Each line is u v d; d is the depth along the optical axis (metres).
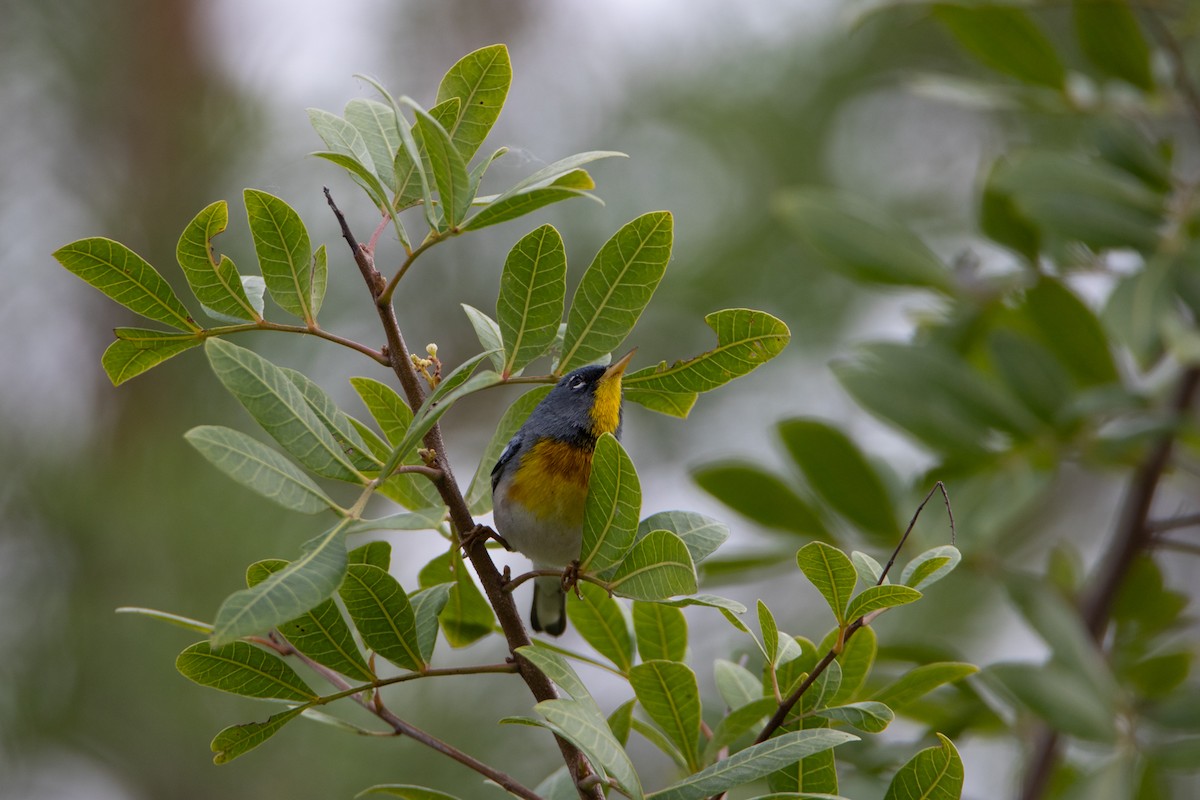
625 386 5.90
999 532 9.43
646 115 14.75
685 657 6.52
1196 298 8.86
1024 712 9.20
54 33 13.23
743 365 5.68
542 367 14.38
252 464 4.66
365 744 11.06
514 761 11.05
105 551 11.35
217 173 13.27
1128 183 9.34
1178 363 9.98
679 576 5.05
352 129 5.73
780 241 14.34
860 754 8.17
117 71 13.36
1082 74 10.55
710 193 14.61
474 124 5.66
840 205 9.87
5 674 10.99
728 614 5.06
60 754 10.97
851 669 5.98
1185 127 13.14
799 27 14.95
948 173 14.84
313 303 5.51
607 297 5.46
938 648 8.41
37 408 12.20
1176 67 9.63
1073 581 10.61
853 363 9.60
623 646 6.65
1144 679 9.34
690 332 14.17
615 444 5.19
